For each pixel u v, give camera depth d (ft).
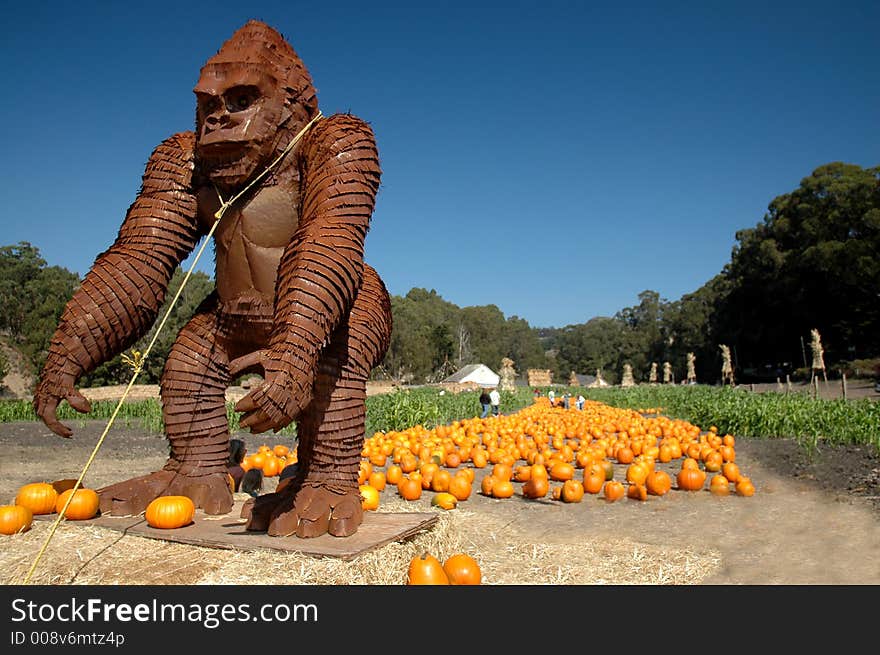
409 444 42.63
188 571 11.98
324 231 13.26
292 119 15.23
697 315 274.16
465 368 219.00
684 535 22.24
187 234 16.08
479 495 31.63
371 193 14.47
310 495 14.62
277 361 11.80
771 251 197.88
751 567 18.03
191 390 16.53
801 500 28.48
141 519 15.38
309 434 15.40
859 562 18.58
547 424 60.75
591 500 29.99
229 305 15.85
